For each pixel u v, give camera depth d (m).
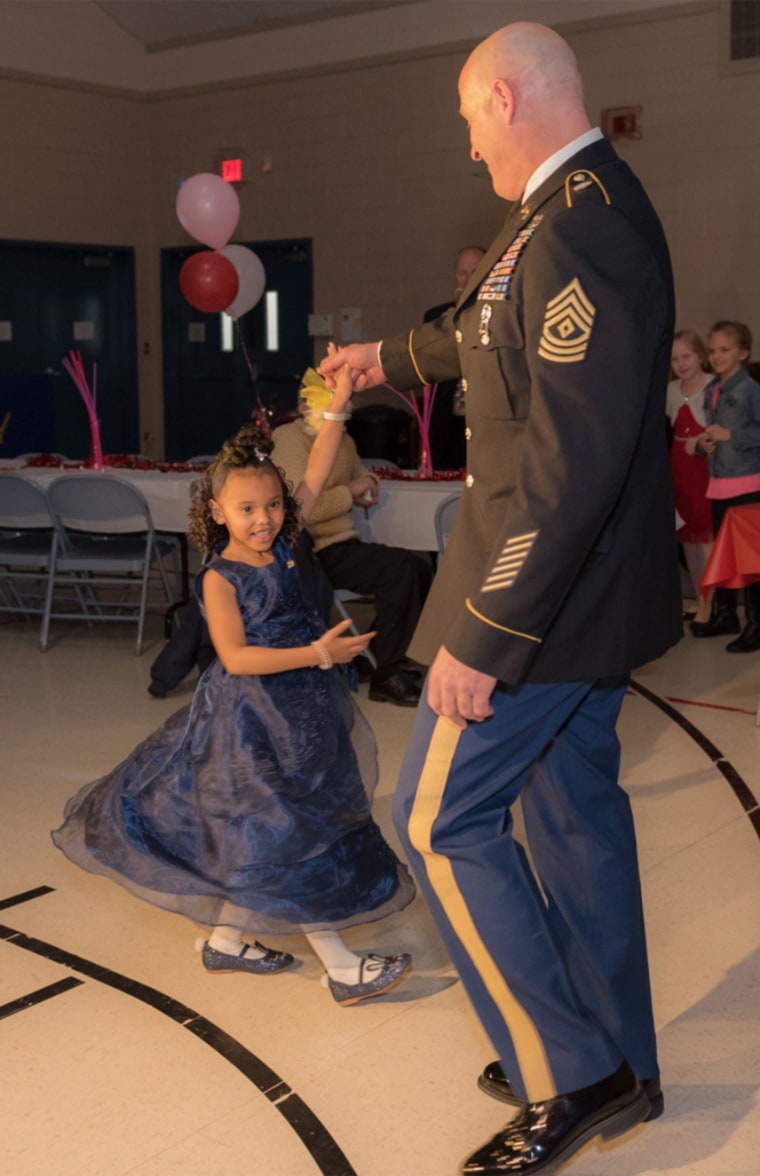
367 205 10.16
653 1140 2.04
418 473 5.68
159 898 2.49
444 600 1.93
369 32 9.85
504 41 1.84
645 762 4.01
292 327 10.92
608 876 1.98
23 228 10.68
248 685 2.49
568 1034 1.88
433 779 1.85
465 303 1.89
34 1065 2.27
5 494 5.63
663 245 1.81
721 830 3.42
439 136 9.65
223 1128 2.08
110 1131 2.07
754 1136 2.04
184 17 10.68
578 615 1.80
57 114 10.73
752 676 5.13
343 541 4.83
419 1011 2.48
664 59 8.42
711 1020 2.41
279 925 2.40
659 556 1.89
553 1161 1.87
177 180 11.29
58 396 11.33
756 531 4.64
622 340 1.65
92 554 5.68
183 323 11.65
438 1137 2.06
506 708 1.82
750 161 8.18
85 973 2.63
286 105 10.47
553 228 1.73
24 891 3.04
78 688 4.98
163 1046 2.34
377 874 2.52
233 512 2.44
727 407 5.69
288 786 2.46
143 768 2.59
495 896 1.85
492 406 1.84
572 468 1.64
